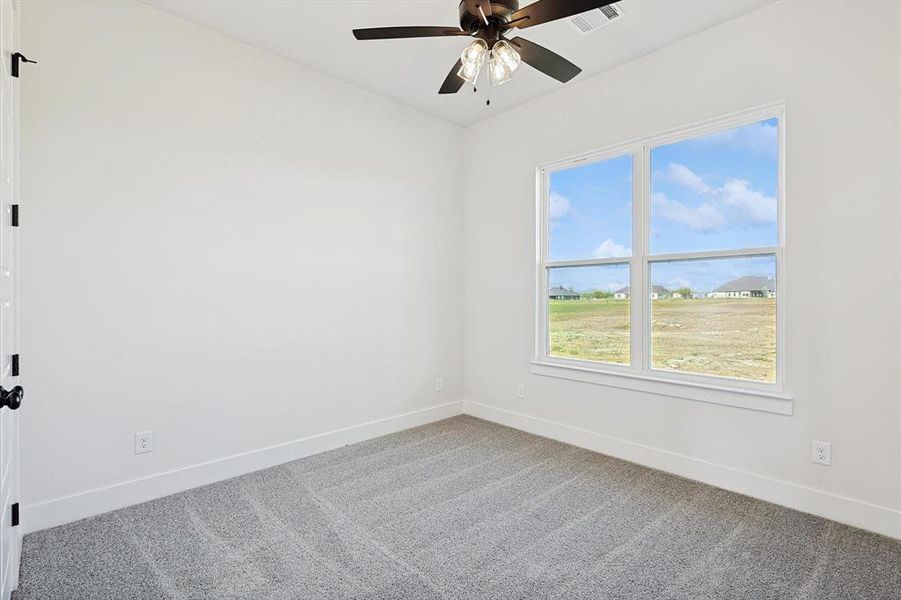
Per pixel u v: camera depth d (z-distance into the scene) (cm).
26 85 215
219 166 277
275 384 303
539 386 368
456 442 349
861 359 221
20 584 179
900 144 210
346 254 342
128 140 244
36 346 218
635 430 309
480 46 190
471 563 195
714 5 249
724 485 267
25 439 215
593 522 229
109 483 239
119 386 242
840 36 226
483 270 412
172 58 259
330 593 176
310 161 320
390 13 259
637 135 305
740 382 267
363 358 353
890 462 214
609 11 254
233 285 284
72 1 227
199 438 270
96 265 235
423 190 396
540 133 365
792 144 241
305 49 296
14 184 189
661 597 173
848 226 225
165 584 180
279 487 268
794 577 184
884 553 200
